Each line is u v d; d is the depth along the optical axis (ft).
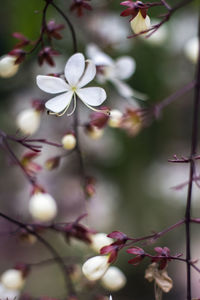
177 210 2.30
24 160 1.58
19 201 2.37
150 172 2.24
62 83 1.38
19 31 1.85
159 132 2.17
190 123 2.37
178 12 1.99
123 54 1.96
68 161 2.13
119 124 1.61
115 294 2.37
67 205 2.32
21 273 1.59
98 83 1.90
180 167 2.34
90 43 1.87
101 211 2.26
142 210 2.26
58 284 2.27
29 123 1.57
